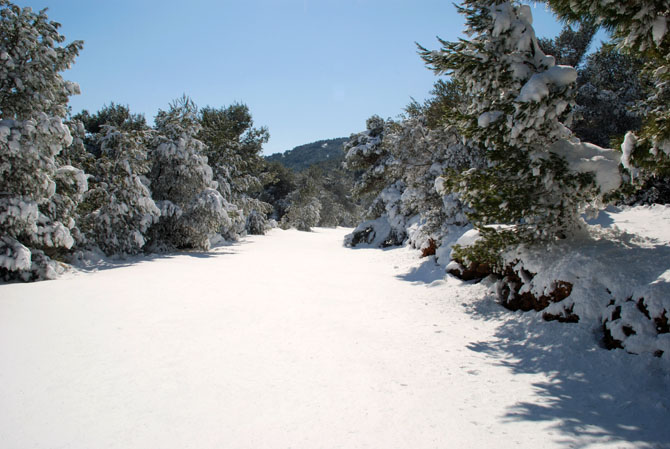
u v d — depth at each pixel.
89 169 15.24
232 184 26.83
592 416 3.34
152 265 13.26
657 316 4.40
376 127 27.59
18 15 10.53
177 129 18.48
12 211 9.64
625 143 5.03
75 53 11.39
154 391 3.78
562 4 4.93
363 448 2.83
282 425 3.16
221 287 9.41
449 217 13.73
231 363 4.57
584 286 5.52
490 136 6.96
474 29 7.06
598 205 6.74
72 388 3.82
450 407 3.52
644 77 8.51
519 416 3.34
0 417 3.23
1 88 10.39
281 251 19.86
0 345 5.02
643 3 4.28
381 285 10.04
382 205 27.25
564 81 6.01
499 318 6.55
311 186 54.19
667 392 3.65
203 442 2.89
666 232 9.02
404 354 4.98
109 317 6.46
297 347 5.19
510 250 6.94
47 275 10.03
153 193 18.59
